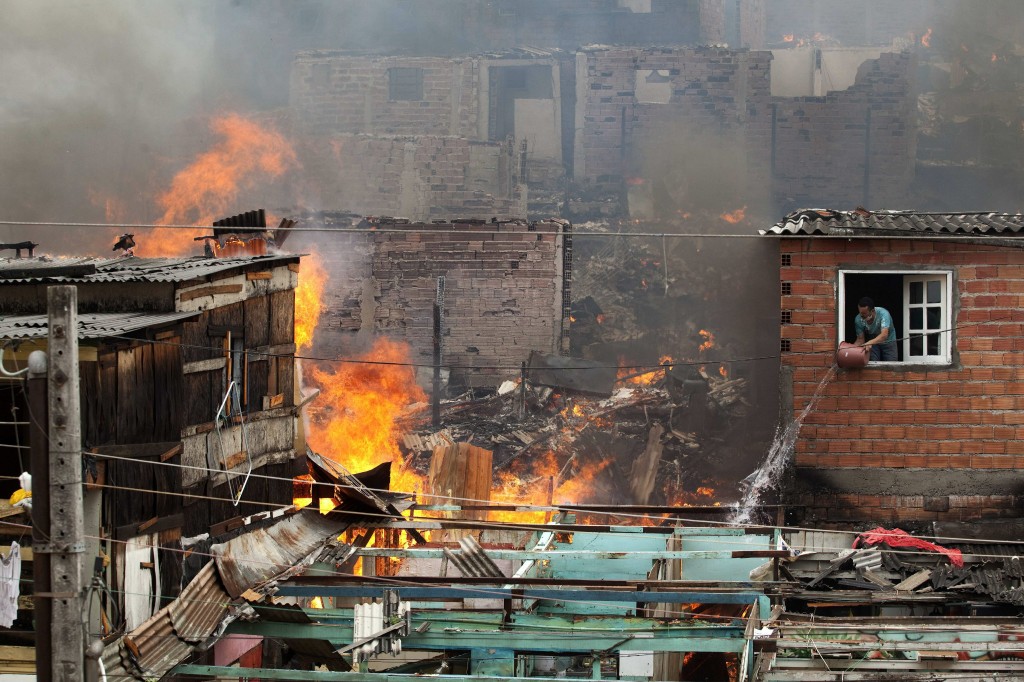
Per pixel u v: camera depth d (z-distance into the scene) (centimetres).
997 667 2084
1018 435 2736
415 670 2473
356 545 2617
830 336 2756
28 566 2091
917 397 2748
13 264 2800
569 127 7238
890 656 2108
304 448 2806
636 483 3969
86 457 1977
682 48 7012
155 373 2183
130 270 2534
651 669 2617
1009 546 2700
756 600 2048
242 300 2556
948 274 2739
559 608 2162
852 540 2728
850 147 7050
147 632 1964
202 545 2284
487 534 2862
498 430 4400
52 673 1599
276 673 1939
